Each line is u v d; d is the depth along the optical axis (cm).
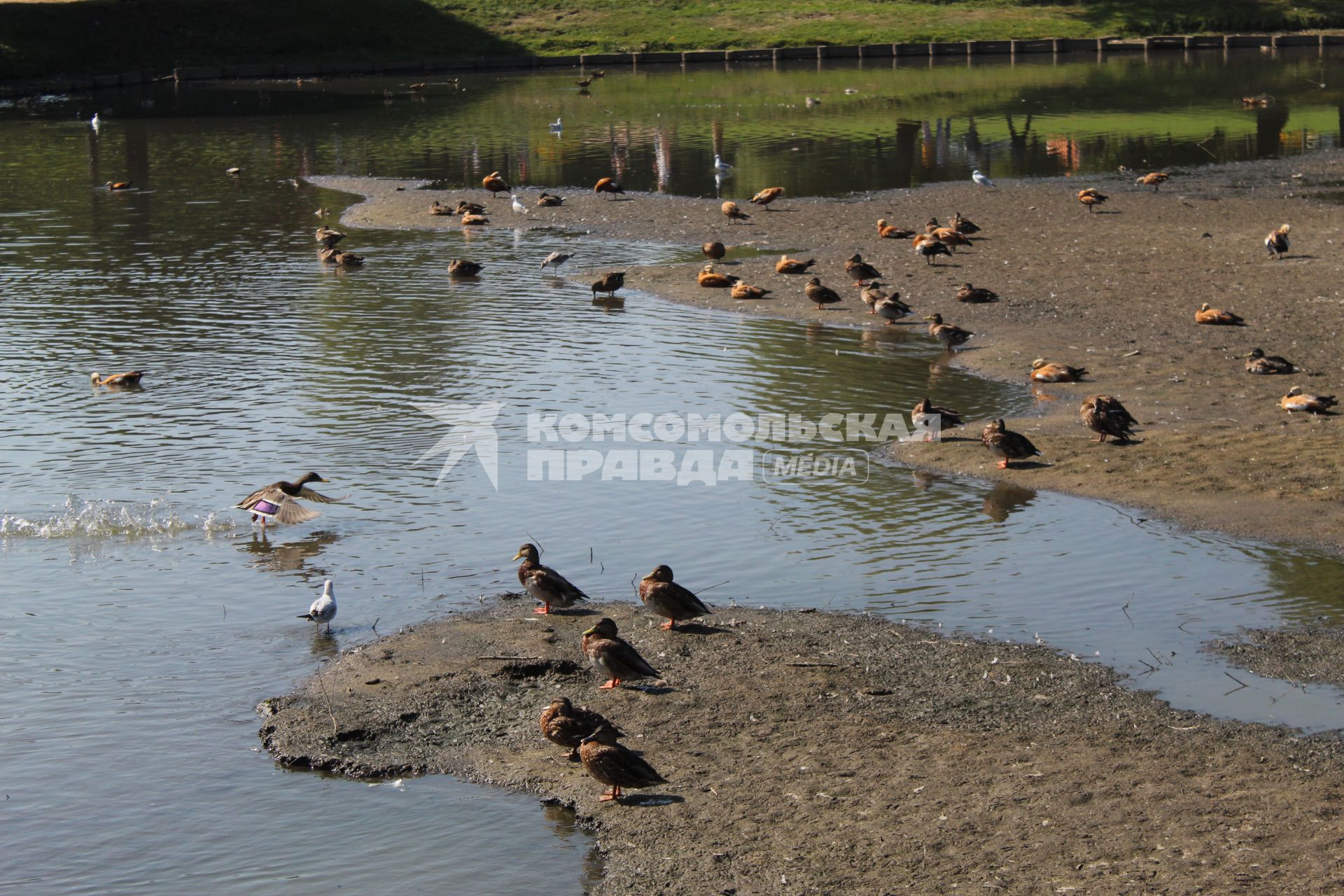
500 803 1546
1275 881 1324
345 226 5406
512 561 2253
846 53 11038
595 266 4631
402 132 7850
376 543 2328
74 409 3097
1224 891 1312
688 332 3728
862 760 1600
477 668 1852
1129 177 5978
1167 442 2739
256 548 2311
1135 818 1452
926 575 2164
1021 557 2223
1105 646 1902
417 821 1513
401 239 5144
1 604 2089
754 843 1439
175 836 1492
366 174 6544
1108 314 3791
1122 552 2227
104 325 3891
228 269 4638
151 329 3841
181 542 2334
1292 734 1634
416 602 2094
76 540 2339
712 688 1792
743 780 1565
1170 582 2106
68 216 5612
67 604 2091
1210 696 1742
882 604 2064
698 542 2322
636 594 2116
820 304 3997
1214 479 2523
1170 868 1356
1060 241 4750
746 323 3819
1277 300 3847
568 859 1440
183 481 2628
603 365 3412
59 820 1524
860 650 1897
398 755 1642
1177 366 3269
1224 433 2772
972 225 4891
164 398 3175
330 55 11088
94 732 1711
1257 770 1548
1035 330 3650
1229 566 2156
